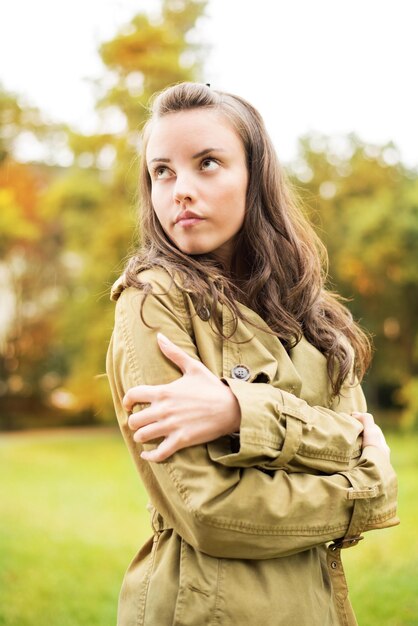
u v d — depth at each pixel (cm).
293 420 124
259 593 122
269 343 136
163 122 134
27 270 2222
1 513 788
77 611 441
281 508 119
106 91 1716
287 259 147
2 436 1783
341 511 125
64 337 1839
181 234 134
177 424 119
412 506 726
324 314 157
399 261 1652
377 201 1658
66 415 2159
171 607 124
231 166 135
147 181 150
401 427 1521
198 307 131
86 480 1088
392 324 1786
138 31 1709
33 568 538
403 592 438
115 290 137
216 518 116
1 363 2269
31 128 1989
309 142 1769
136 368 127
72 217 1764
